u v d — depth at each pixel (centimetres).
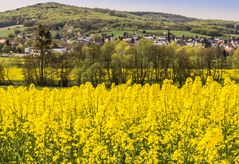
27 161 2023
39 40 9719
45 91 3114
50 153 2022
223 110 2514
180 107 2758
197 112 2719
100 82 8562
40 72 8738
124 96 3056
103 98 2884
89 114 2666
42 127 2081
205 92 3080
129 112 2566
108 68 8819
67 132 2119
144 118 2494
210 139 1614
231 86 3006
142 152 1853
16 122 2486
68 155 2012
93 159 1773
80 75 8525
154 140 1991
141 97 3008
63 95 3122
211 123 2456
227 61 9894
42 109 2581
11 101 2795
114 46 9938
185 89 3170
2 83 8431
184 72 8694
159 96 2983
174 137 2147
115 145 1994
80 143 1967
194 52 9738
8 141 2336
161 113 2653
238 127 2456
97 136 1966
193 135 2239
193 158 1823
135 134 2209
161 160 1966
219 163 1662
